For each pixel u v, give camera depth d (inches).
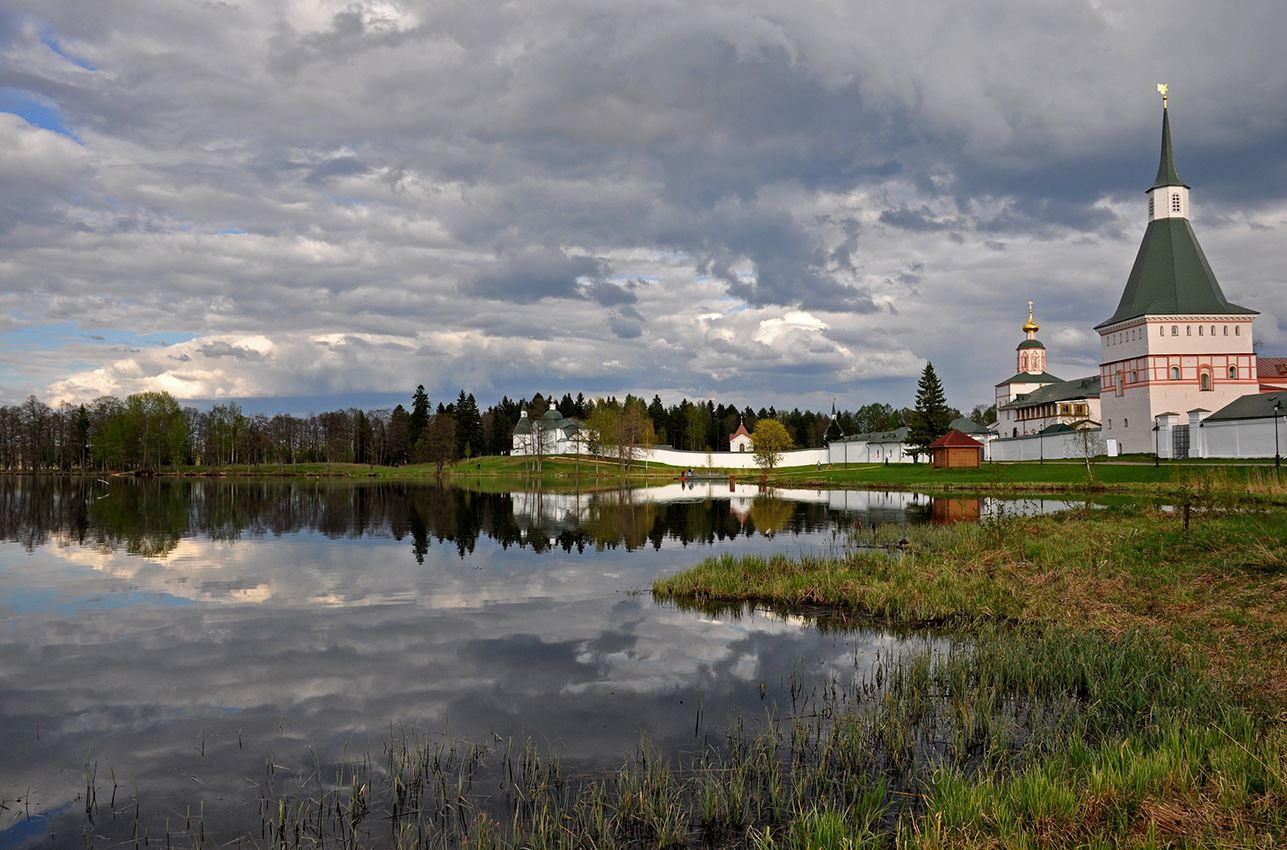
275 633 709.9
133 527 1648.6
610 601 847.1
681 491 3198.8
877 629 715.4
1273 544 797.2
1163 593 718.5
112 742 461.4
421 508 2230.6
